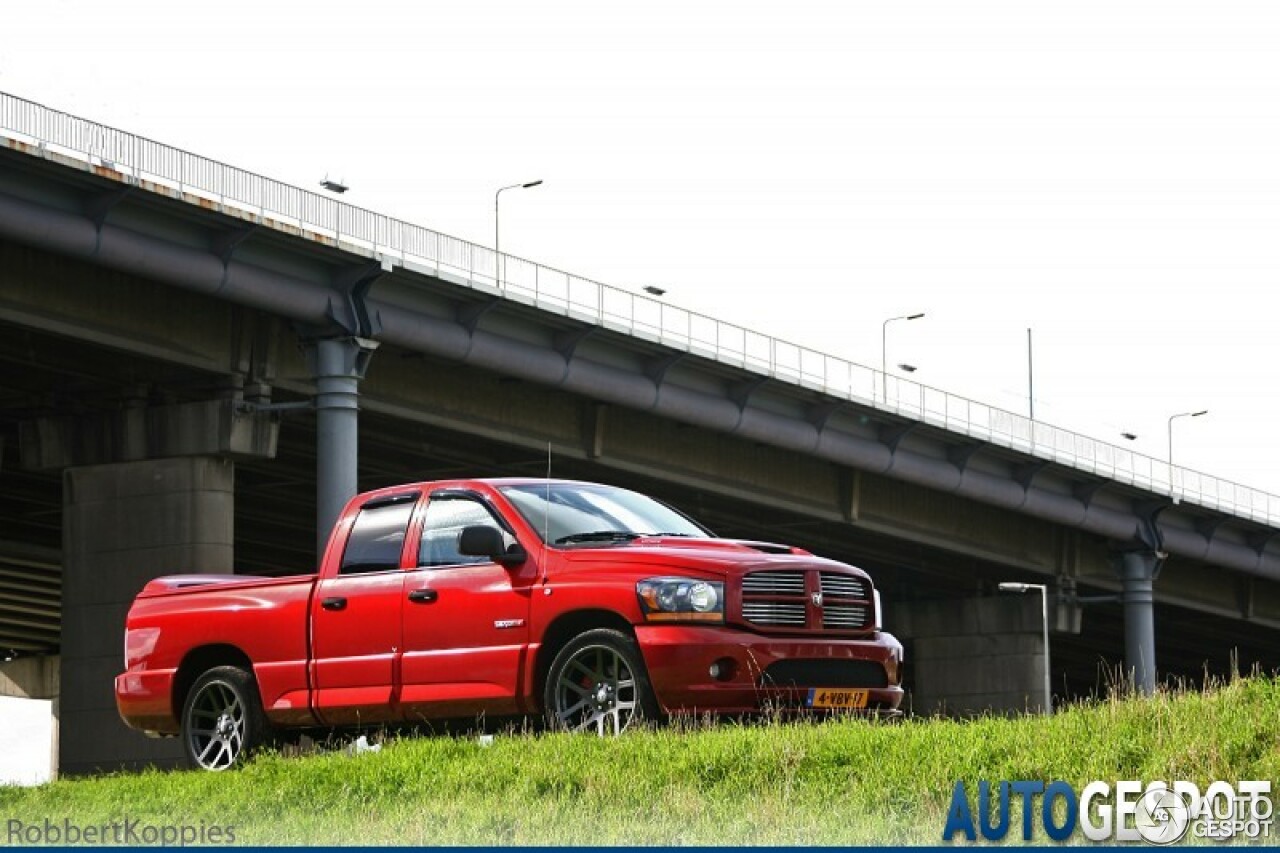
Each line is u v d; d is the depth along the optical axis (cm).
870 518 7412
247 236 4609
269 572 8362
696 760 1273
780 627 1506
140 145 4391
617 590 1503
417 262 5097
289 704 1669
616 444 6191
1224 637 10738
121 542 5091
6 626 9438
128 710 1773
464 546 1563
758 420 6450
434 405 5475
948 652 8875
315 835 1235
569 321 5581
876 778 1204
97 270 4547
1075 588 8688
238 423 4978
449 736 1511
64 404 5206
